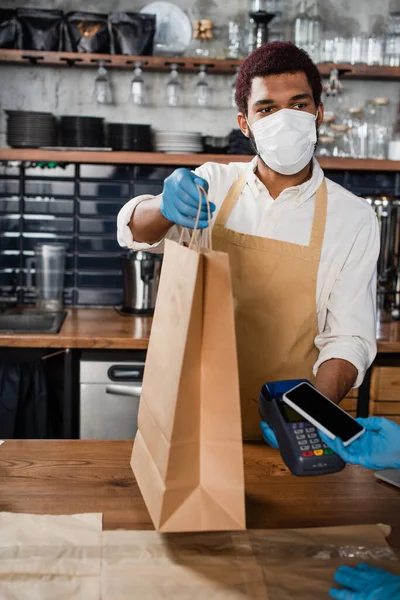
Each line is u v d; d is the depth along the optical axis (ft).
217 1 10.73
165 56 10.32
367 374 8.95
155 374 3.89
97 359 8.97
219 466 3.53
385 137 10.43
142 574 3.46
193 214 4.25
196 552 3.65
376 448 3.91
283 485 4.48
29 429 9.15
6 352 9.02
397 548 3.73
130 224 5.64
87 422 9.05
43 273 10.52
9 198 10.87
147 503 3.73
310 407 4.04
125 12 10.00
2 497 4.19
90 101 10.91
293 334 6.07
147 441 3.91
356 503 4.26
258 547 3.71
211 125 11.08
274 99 5.53
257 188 6.11
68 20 9.95
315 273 5.96
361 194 10.34
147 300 10.37
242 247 6.02
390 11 10.56
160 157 9.98
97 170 10.92
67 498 4.20
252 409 6.16
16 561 3.52
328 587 3.38
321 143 10.27
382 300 10.90
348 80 11.14
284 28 10.80
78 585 3.36
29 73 10.78
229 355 3.45
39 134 9.91
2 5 10.60
